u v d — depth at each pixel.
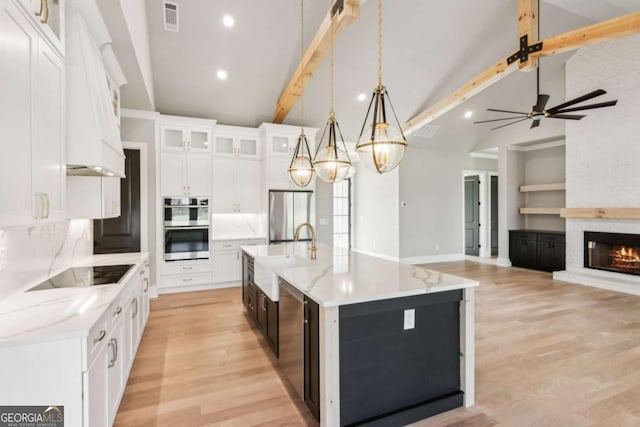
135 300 2.77
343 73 5.07
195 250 5.16
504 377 2.51
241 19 4.02
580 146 5.43
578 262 5.60
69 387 1.40
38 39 1.57
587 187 5.35
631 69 4.78
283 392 2.33
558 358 2.81
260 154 5.79
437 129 6.98
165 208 4.96
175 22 3.94
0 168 1.24
